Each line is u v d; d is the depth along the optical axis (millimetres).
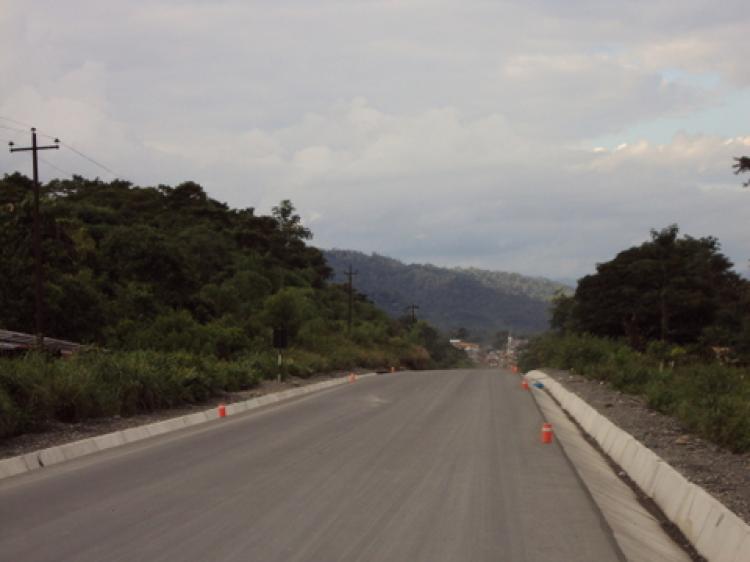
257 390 28188
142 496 8992
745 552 6012
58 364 17812
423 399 23766
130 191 100312
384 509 8188
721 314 61531
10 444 13320
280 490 9242
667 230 69688
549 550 6629
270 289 75938
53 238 45688
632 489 10281
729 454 11477
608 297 69125
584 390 23953
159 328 39531
